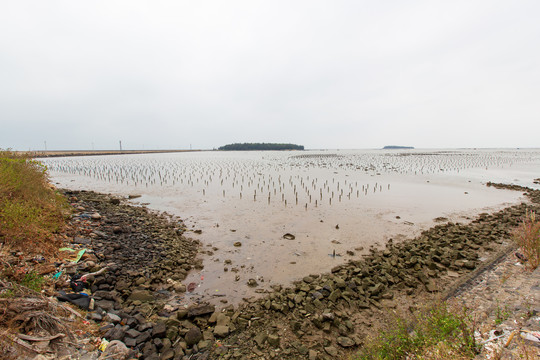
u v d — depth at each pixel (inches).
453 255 528.7
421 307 358.6
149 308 341.1
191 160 3858.3
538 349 173.0
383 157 4697.3
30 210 402.6
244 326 323.6
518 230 626.2
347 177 1803.6
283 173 2062.0
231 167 2605.8
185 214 852.0
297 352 280.7
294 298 381.7
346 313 357.7
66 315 264.4
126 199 1064.8
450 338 215.5
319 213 871.7
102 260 441.4
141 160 3678.6
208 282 440.8
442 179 1705.2
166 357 257.4
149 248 533.6
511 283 362.6
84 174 1812.3
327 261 525.7
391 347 245.1
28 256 349.1
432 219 813.2
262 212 882.1
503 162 3334.2
